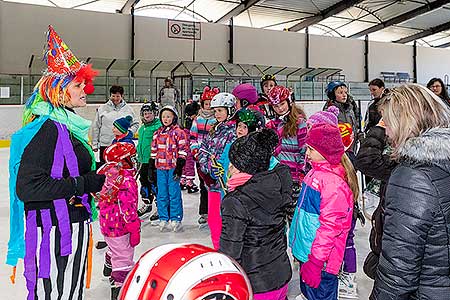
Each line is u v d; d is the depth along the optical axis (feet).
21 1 48.83
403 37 70.69
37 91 5.25
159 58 53.26
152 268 2.80
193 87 47.93
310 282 6.43
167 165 13.32
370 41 66.28
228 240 5.59
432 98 4.22
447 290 3.96
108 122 16.34
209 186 10.48
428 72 70.85
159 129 13.69
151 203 15.62
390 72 67.82
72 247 5.30
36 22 46.62
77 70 5.22
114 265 8.45
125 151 7.97
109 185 7.98
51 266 5.13
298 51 61.57
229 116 10.42
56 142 5.02
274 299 5.89
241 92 11.15
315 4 55.88
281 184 5.84
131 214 8.27
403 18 60.80
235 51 57.31
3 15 45.14
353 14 60.75
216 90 14.35
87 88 5.40
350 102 12.78
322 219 6.43
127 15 51.21
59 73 5.16
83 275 5.53
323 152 6.58
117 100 16.53
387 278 4.07
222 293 2.68
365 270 6.66
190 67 50.67
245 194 5.64
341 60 64.59
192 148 13.55
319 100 54.19
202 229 13.79
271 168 6.16
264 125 9.36
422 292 4.02
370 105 13.93
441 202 3.88
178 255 2.83
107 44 50.44
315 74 57.88
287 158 10.11
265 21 61.72
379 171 6.73
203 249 2.96
